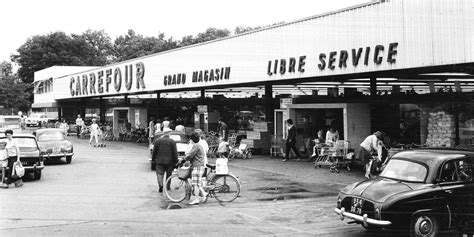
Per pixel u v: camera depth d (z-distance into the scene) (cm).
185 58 2780
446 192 825
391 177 894
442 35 1347
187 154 1188
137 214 1056
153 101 3825
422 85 2855
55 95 5366
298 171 1778
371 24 1574
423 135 1634
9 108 6750
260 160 2189
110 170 1880
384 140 1720
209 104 3066
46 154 2083
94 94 4169
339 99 1942
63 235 865
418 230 807
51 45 8306
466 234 842
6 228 918
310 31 1855
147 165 2058
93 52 8888
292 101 2206
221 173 1212
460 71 1528
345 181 1528
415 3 1420
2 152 1430
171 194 1222
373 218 814
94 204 1173
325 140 2006
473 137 1510
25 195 1302
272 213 1070
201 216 1038
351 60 1661
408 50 1448
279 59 2034
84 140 3831
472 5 1266
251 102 2736
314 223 978
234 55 2347
